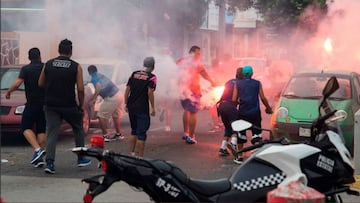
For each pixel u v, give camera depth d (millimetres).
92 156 4559
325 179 4977
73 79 8578
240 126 5434
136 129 9539
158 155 10336
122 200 6957
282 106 10711
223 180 4930
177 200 4684
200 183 4812
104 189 4570
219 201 4801
